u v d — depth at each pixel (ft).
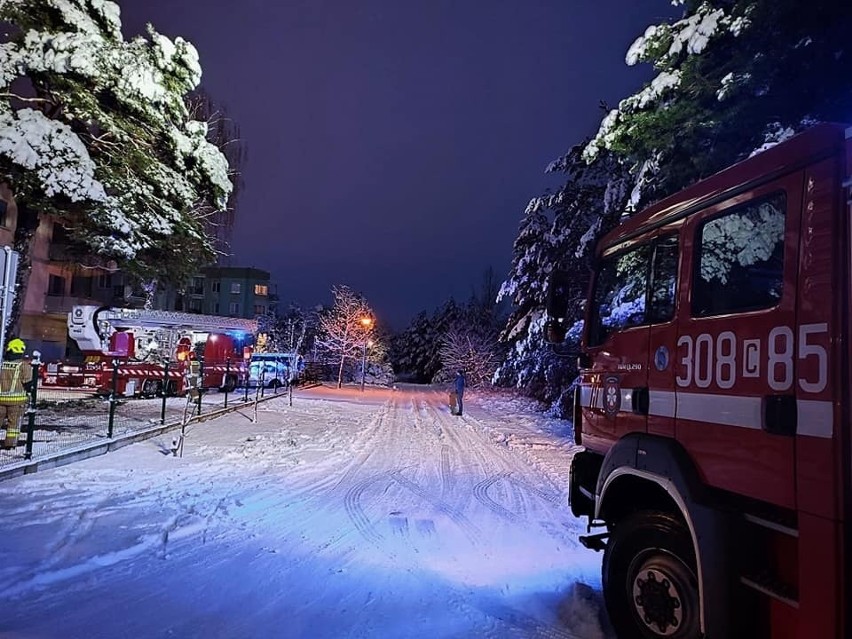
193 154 42.98
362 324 136.36
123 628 13.29
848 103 24.89
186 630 13.30
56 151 34.37
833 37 23.89
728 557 9.96
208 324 78.33
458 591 16.19
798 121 26.21
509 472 33.83
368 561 18.29
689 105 29.58
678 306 11.96
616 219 56.13
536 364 79.82
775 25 25.61
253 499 24.98
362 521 22.59
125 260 40.24
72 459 30.30
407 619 14.33
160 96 39.88
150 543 18.86
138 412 50.03
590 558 19.26
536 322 76.79
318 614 14.40
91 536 19.12
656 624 11.95
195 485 26.84
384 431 50.37
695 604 11.21
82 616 13.76
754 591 9.93
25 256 42.11
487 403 91.50
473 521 23.17
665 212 12.91
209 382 78.64
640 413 12.98
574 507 16.26
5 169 34.40
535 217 83.97
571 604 15.55
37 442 32.81
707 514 10.27
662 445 11.75
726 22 27.43
